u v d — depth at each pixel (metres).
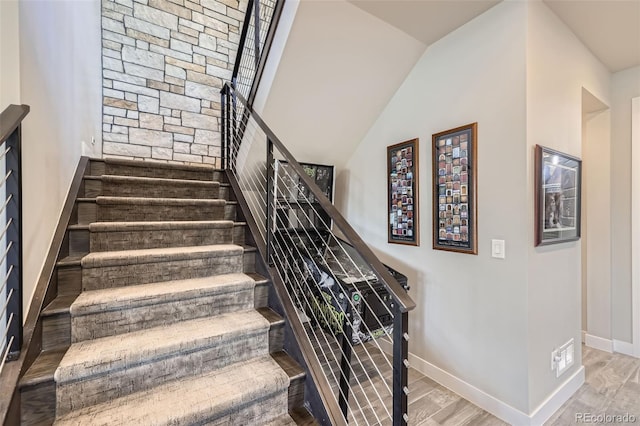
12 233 1.03
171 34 3.42
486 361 1.94
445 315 2.20
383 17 2.00
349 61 2.22
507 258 1.84
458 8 1.93
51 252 1.46
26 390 1.04
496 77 1.90
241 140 2.75
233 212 2.39
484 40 1.96
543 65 1.88
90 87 2.54
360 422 1.84
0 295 1.05
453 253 2.15
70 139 1.89
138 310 1.45
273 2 2.50
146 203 2.05
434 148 2.26
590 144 2.90
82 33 2.23
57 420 1.08
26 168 1.22
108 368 1.18
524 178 1.76
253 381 1.35
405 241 2.50
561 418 1.88
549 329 1.93
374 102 2.64
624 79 2.72
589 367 2.48
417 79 2.42
